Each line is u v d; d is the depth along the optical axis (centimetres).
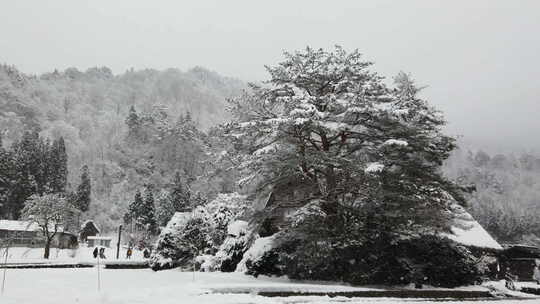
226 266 2781
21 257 5147
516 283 3969
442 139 2481
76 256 5934
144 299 1220
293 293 1742
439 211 2270
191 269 2984
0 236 6272
